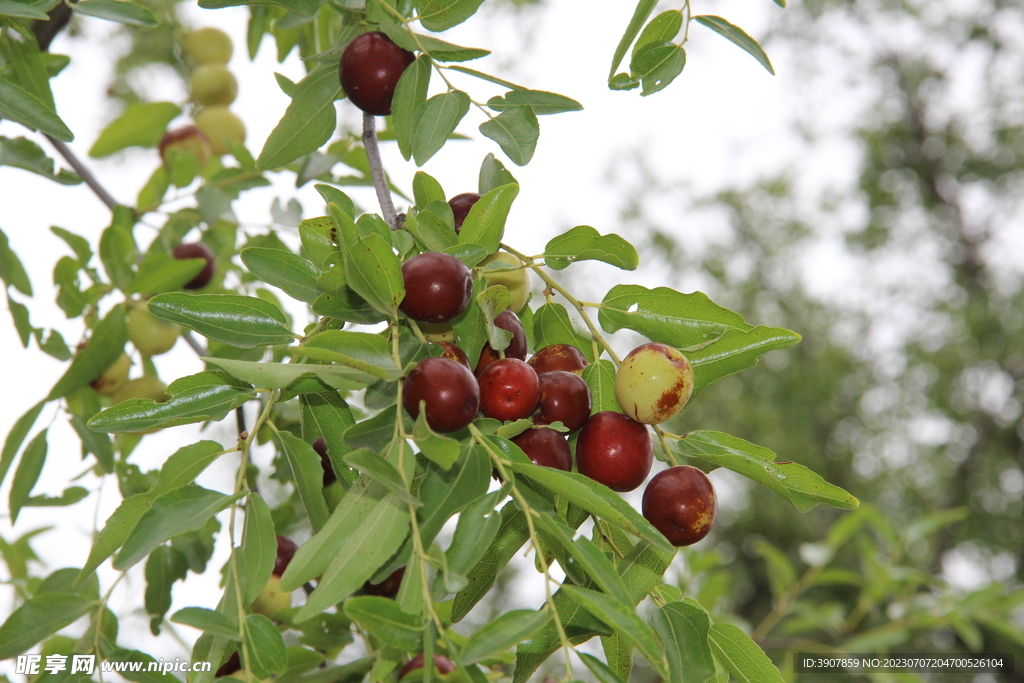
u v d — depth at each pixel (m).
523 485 0.46
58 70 0.64
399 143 0.52
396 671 0.50
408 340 0.47
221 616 0.44
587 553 0.43
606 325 0.50
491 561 0.48
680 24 0.54
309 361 0.47
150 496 0.46
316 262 0.49
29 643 0.49
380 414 0.44
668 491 0.47
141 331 0.66
